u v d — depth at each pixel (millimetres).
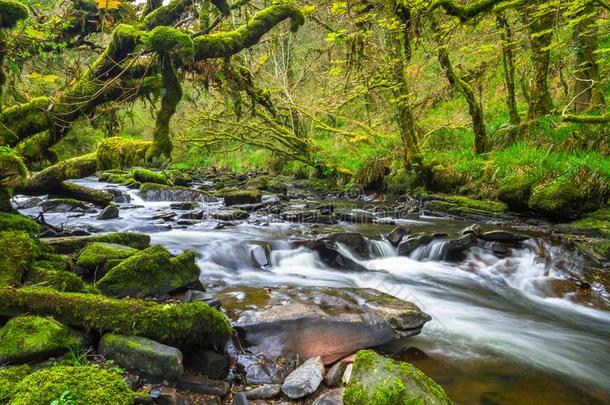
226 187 13852
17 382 2176
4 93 5465
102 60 5355
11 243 3404
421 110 15711
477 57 16094
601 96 9922
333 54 12852
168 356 2490
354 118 15984
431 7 6180
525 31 10570
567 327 4309
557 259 5945
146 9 6492
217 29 6648
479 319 4391
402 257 6492
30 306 2740
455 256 6363
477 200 9672
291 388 2654
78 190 7223
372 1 7578
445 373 3189
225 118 14484
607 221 7066
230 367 2926
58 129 5414
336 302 3896
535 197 8078
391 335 3506
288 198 11719
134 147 5625
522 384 3104
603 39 12242
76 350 2594
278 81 13023
